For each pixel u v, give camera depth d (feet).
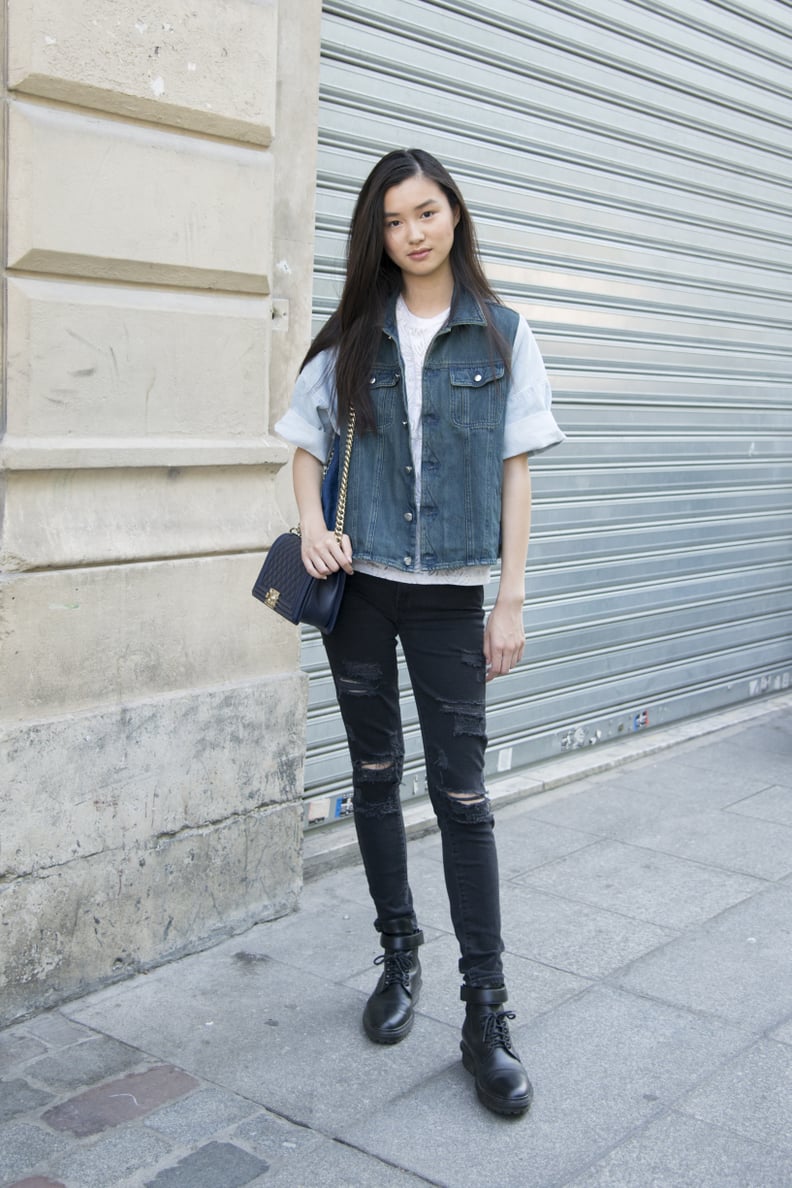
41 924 9.64
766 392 19.94
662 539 18.16
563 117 15.46
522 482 8.61
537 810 15.21
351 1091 8.67
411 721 14.48
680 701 19.04
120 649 10.09
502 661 8.65
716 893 12.54
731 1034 9.57
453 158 14.06
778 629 21.15
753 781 16.56
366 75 12.86
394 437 8.53
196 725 10.61
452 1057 9.20
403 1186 7.57
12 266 9.14
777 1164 7.86
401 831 9.57
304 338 11.78
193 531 10.61
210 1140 8.04
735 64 18.17
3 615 9.25
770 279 19.69
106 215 9.56
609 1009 9.96
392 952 9.62
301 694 11.53
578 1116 8.38
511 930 11.51
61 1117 8.27
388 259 8.69
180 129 10.05
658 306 17.51
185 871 10.71
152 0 9.58
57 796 9.63
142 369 10.05
